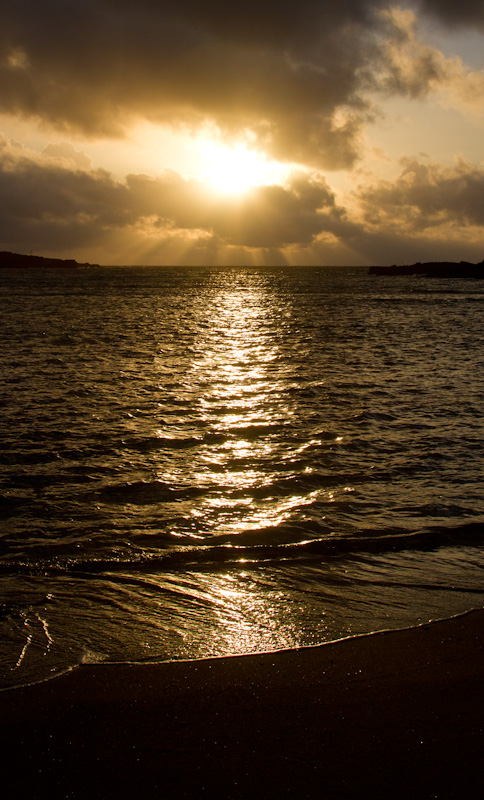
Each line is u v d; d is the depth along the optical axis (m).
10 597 5.71
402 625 5.20
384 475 9.69
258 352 26.30
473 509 8.23
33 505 8.34
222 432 12.43
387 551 6.88
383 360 23.53
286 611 5.47
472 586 6.02
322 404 15.24
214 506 8.31
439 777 3.33
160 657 4.65
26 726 3.76
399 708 3.97
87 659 4.61
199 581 6.09
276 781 3.31
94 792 3.23
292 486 9.16
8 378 18.69
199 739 3.65
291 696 4.11
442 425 12.99
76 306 54.62
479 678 4.34
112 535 7.30
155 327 37.56
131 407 14.80
